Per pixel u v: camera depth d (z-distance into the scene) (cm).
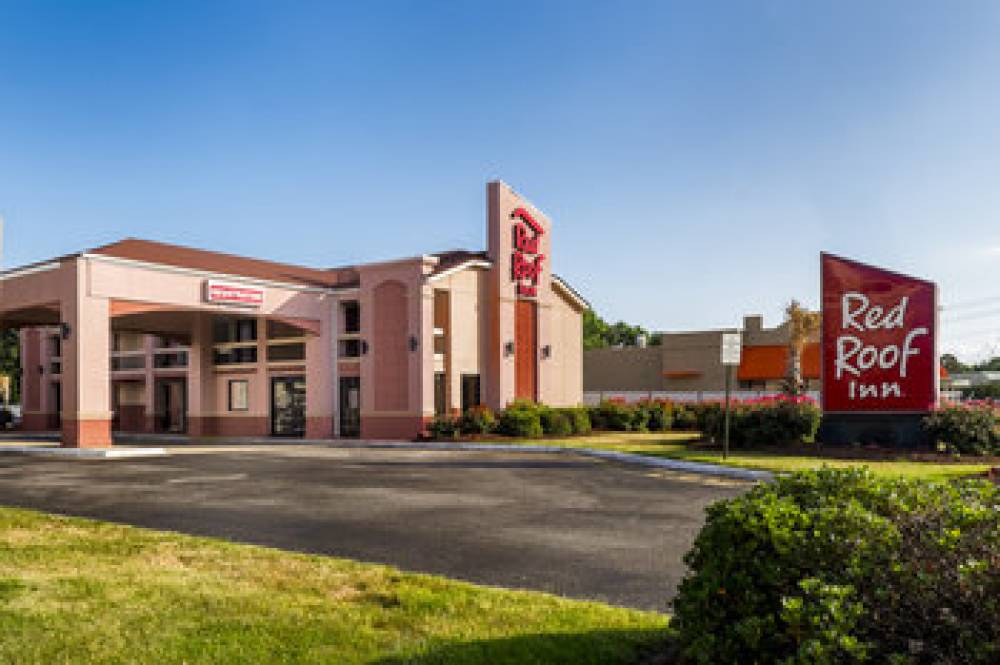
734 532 450
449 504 1201
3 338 6862
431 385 2686
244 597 630
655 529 990
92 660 492
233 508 1162
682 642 469
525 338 3133
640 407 3059
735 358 1777
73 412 2245
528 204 3161
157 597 626
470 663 488
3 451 2391
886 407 1894
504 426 2600
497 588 680
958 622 362
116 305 2347
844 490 494
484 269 2988
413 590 659
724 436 1950
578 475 1594
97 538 880
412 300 2694
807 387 4084
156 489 1388
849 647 357
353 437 2917
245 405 3222
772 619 407
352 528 995
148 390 3647
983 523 416
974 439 1744
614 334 8675
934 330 1853
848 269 1961
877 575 395
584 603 632
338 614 588
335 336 2958
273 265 3369
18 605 598
